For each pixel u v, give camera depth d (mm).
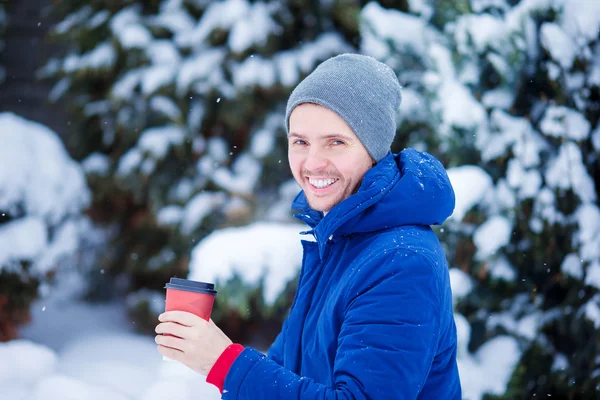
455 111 3004
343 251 1318
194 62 4465
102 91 5059
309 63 4477
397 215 1259
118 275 5273
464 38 3121
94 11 4926
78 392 3369
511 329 2994
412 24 3391
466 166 3037
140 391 3570
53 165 4191
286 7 4566
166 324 1186
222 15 4438
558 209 2910
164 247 4734
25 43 5836
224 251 3668
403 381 1066
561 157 2885
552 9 2949
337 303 1203
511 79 3020
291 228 3887
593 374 2859
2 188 3916
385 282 1140
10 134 4094
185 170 4641
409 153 1380
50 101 5188
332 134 1277
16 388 3389
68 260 4902
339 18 4570
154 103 4559
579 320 2871
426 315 1122
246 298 3641
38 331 4574
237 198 4449
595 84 2918
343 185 1307
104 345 4367
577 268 2863
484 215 2986
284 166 4547
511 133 2977
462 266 3082
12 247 3871
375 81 1320
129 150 4793
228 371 1123
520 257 2992
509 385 2863
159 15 4754
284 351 1419
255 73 4355
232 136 4734
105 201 5027
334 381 1118
